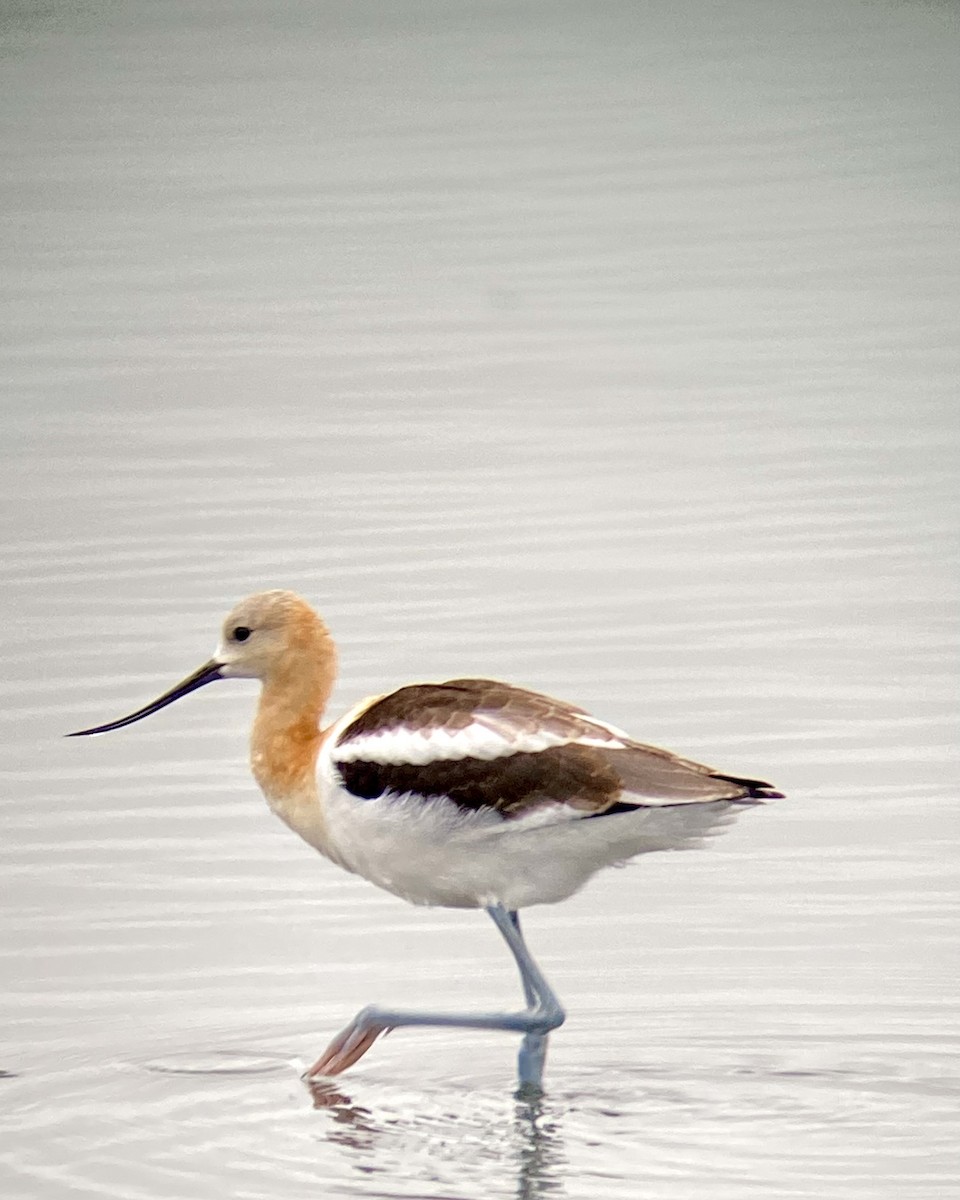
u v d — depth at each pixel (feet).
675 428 69.10
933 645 50.44
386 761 30.78
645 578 55.52
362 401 72.28
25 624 52.75
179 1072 31.81
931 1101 29.99
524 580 55.47
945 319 78.33
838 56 115.96
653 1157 28.12
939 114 104.68
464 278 85.51
